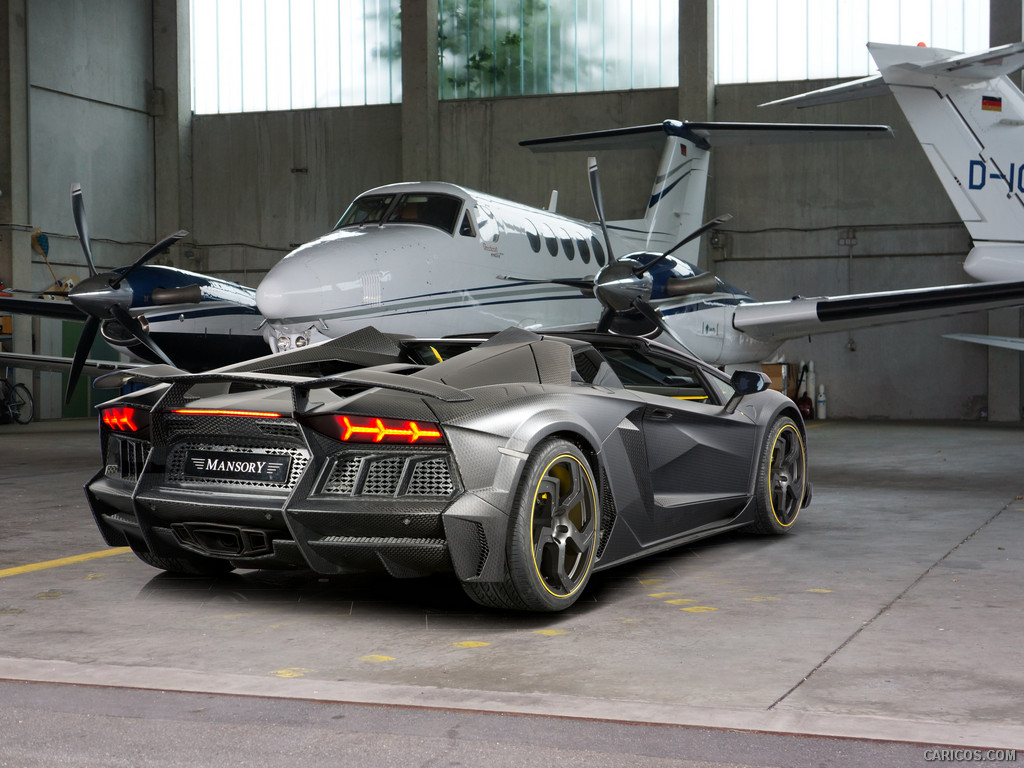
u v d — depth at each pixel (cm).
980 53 791
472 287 842
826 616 325
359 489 319
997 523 527
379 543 314
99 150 1908
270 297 740
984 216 849
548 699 239
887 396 1780
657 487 397
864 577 389
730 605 345
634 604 350
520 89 1912
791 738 211
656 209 1252
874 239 1786
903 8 1756
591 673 266
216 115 2028
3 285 1739
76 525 561
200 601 360
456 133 1922
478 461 312
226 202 2025
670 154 1270
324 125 1981
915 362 1764
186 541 353
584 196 1877
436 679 263
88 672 267
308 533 321
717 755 202
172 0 2006
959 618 319
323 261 759
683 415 412
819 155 1805
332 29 1980
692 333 934
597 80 1881
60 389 1859
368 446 319
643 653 285
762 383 434
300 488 320
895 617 322
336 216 1980
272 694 245
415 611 343
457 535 307
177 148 2012
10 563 438
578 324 987
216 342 1160
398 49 1952
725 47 1842
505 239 884
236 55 2027
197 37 2042
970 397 1741
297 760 203
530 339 386
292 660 283
